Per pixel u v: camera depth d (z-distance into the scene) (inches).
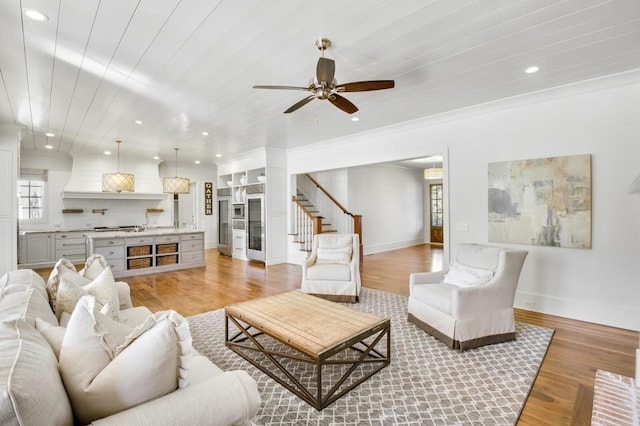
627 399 57.5
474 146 166.9
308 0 79.7
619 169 128.3
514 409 78.7
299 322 96.7
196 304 166.2
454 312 110.9
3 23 89.3
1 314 58.4
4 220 188.5
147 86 134.4
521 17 87.0
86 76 124.4
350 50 105.1
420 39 98.4
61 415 36.8
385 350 111.0
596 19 87.9
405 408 79.6
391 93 143.5
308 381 92.7
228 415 45.4
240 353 109.3
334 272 169.5
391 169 374.3
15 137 194.2
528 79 129.0
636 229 125.5
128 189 247.9
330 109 165.0
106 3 81.0
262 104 156.9
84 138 232.7
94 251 219.8
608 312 131.5
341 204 316.5
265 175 276.5
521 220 151.6
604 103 131.0
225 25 90.9
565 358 104.8
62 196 287.4
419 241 419.8
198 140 240.8
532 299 149.9
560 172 140.9
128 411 40.5
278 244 285.9
